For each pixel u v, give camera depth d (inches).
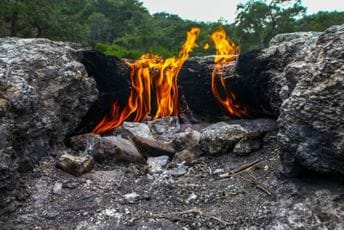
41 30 1119.0
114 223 135.0
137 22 2416.3
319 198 134.8
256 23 1396.4
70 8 2176.4
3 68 162.2
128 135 198.2
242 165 172.7
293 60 181.3
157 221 135.9
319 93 135.2
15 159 141.8
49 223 135.6
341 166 132.2
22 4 1006.4
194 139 194.2
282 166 151.3
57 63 187.3
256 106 213.3
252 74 206.8
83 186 157.3
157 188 158.4
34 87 168.9
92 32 1999.3
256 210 138.6
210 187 158.1
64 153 181.8
